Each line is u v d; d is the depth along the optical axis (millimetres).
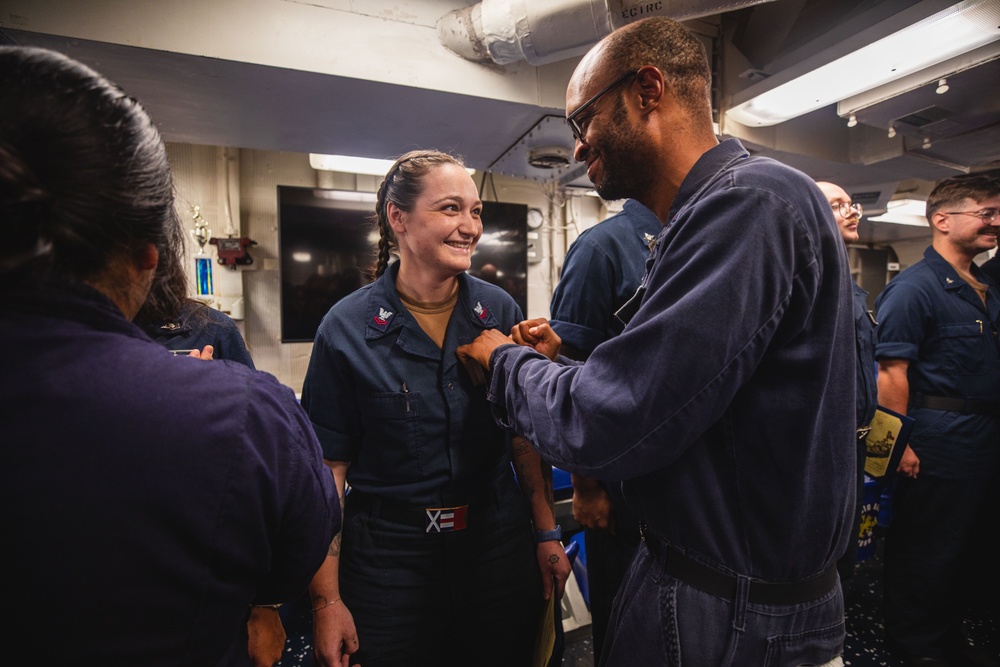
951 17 1259
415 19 1473
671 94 635
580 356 1190
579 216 3775
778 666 604
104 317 354
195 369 393
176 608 356
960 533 1604
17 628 312
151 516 336
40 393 314
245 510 383
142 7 1222
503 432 1080
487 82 1566
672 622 630
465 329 1036
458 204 938
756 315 517
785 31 1683
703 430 541
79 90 323
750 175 558
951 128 1984
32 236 306
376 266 1139
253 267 2947
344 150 2104
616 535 1174
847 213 1632
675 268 566
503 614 1039
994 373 1604
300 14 1355
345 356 978
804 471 573
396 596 976
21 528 304
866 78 1577
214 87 1485
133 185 346
